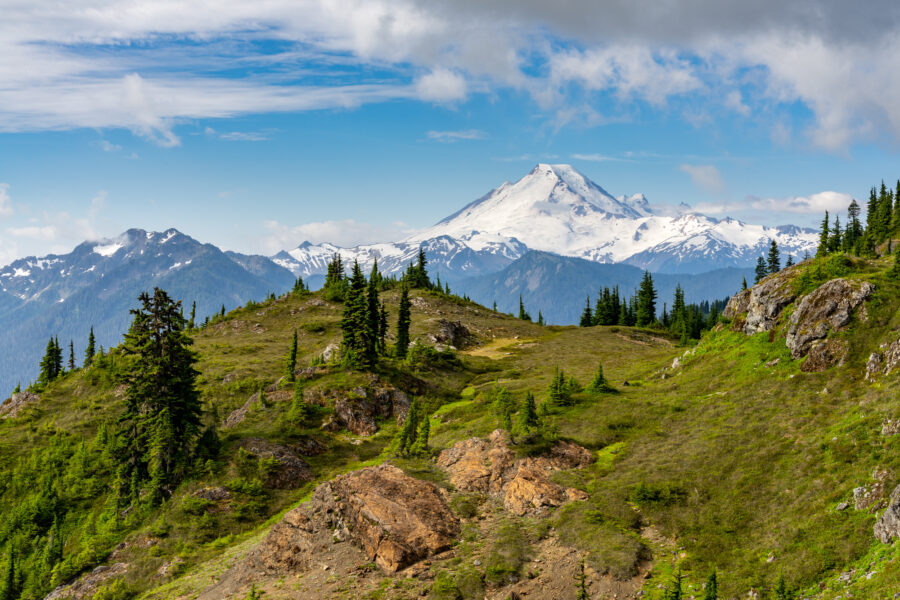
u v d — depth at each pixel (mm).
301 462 68562
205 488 62281
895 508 34969
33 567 61938
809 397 55875
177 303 70938
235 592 44781
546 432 60812
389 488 50344
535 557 43000
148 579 51375
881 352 55156
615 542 42500
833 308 63531
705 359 78500
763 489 45156
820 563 36000
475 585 40000
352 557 45062
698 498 46562
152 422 66625
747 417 56812
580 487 51531
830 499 40656
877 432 44156
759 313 74688
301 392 78688
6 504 76625
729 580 37531
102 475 76938
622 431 63688
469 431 67625
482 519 48719
